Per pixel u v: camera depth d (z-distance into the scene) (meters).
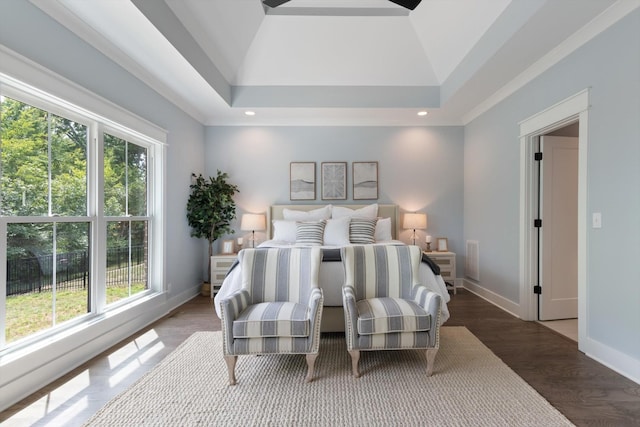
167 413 1.66
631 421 1.59
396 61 3.80
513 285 3.39
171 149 3.64
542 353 2.40
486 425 1.55
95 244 2.50
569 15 2.16
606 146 2.19
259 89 4.07
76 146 2.35
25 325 1.95
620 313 2.09
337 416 1.63
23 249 1.94
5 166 1.84
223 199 4.33
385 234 4.16
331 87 4.07
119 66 2.67
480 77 3.16
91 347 2.33
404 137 4.71
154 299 3.22
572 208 3.17
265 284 2.33
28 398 1.79
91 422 1.59
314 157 4.71
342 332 2.85
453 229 4.70
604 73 2.20
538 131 2.97
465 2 2.74
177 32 2.62
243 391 1.87
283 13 3.38
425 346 2.02
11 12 1.75
